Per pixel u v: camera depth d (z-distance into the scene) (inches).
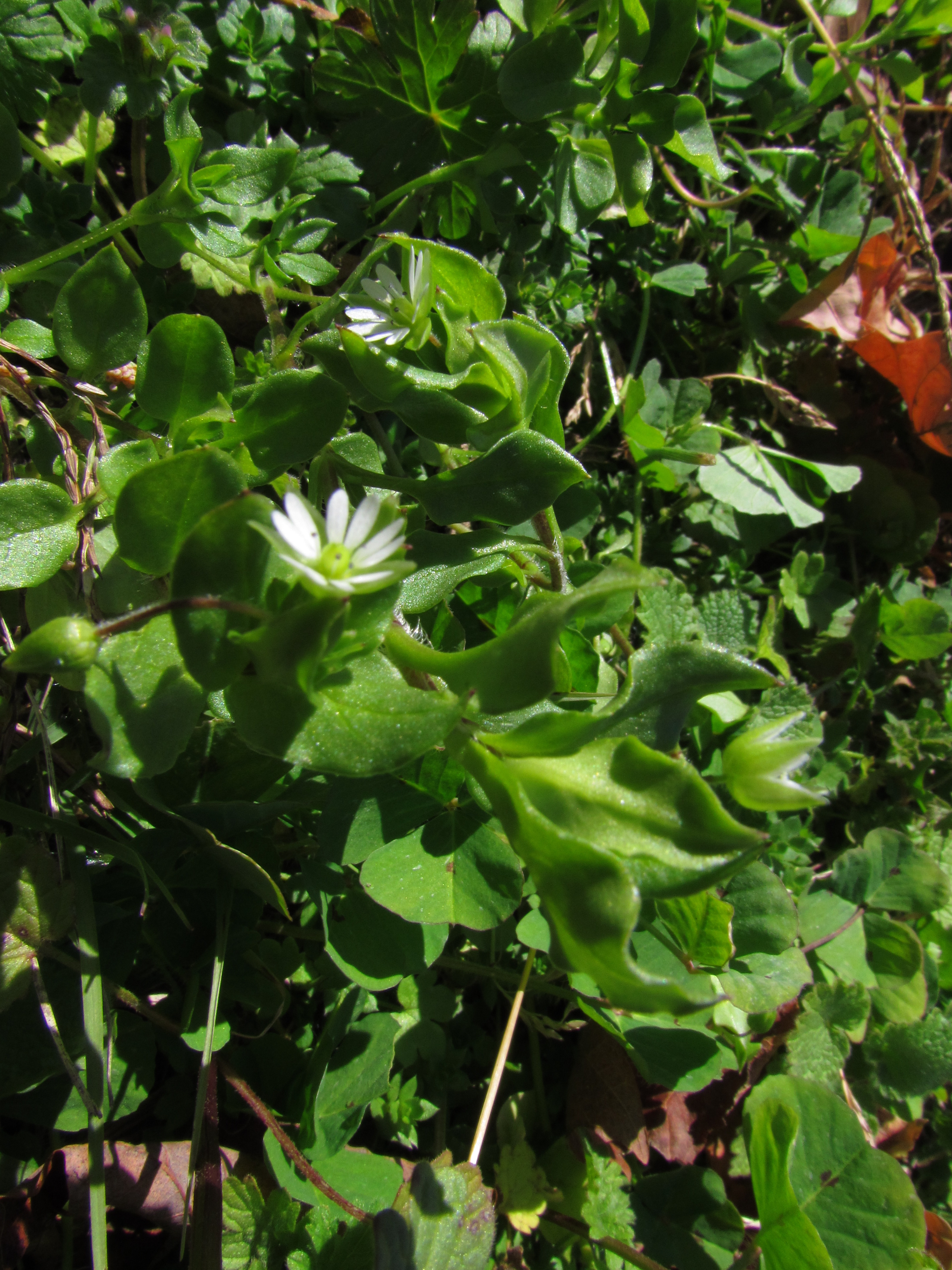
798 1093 4.3
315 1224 3.2
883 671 5.8
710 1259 4.0
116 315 3.0
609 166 4.1
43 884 3.0
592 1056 4.3
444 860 3.3
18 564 2.8
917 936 4.8
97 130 3.9
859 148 5.9
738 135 6.0
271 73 4.4
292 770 3.5
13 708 3.2
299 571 2.3
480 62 4.1
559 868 2.4
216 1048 3.2
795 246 5.7
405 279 3.9
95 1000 2.9
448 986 4.1
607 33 4.0
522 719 3.0
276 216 3.7
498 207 4.3
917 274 6.1
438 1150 3.9
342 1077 3.5
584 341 5.2
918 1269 3.9
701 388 5.3
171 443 3.1
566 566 4.0
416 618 3.6
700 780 2.5
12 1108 3.1
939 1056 4.7
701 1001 2.2
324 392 3.0
